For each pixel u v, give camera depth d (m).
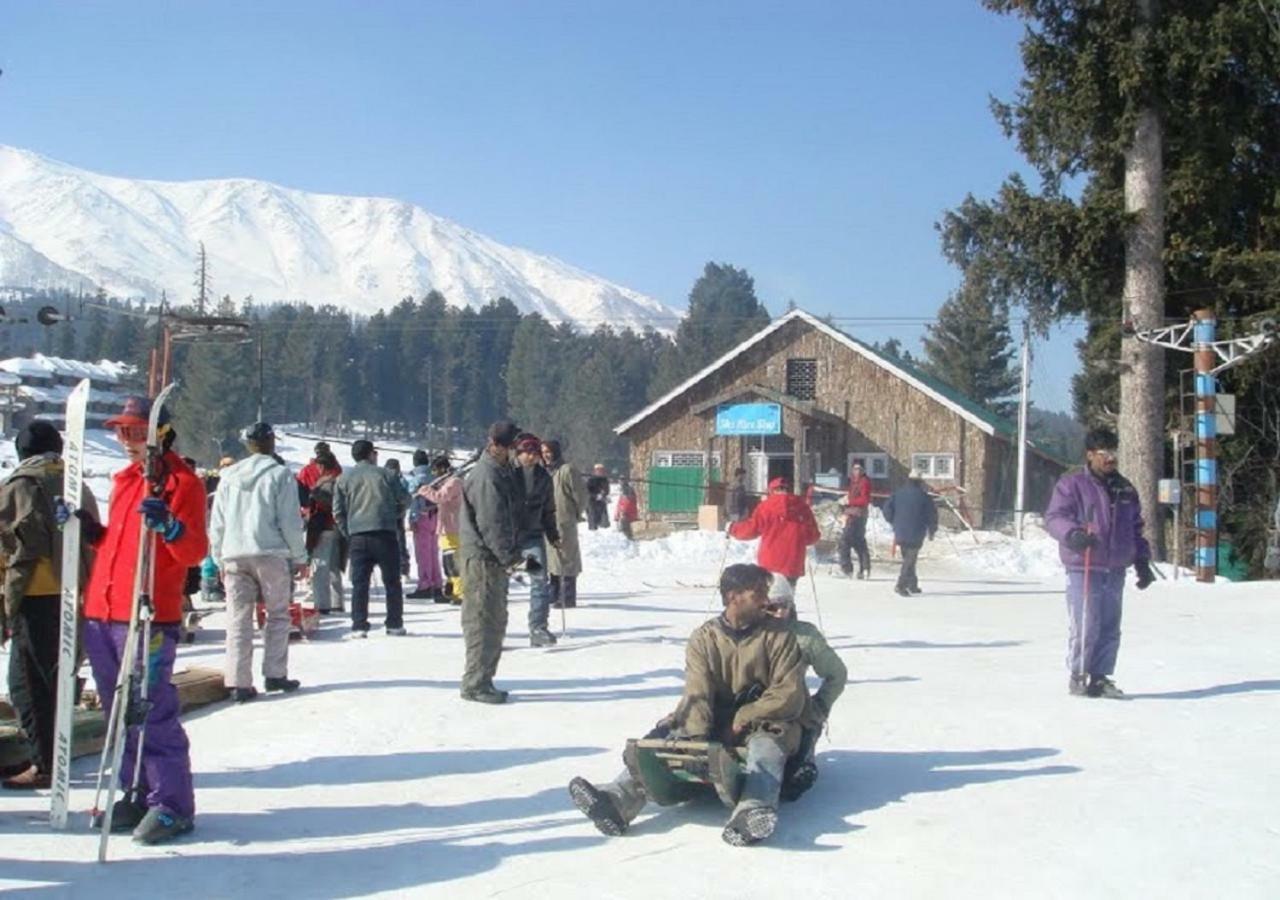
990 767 7.66
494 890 5.59
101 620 6.35
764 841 6.25
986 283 29.03
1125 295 26.86
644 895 5.52
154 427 6.14
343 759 8.05
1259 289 27.41
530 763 7.92
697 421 49.88
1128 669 11.33
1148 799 6.93
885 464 47.88
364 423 112.62
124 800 6.46
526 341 106.44
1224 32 24.95
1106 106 26.91
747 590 6.69
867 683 10.53
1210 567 22.48
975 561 26.41
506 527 9.77
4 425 66.69
